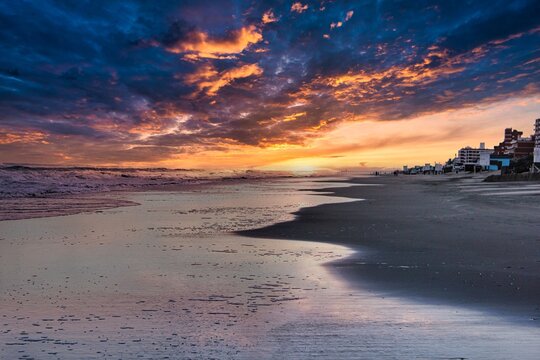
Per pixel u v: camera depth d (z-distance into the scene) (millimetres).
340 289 6176
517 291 5883
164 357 3865
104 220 15062
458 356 3826
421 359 3773
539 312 5008
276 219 15227
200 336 4375
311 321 4812
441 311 5102
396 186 48094
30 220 15031
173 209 19391
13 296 5828
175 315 5051
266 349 4035
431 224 13258
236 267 7664
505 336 4277
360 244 9930
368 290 6094
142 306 5410
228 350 4016
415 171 192500
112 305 5445
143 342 4219
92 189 35906
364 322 4754
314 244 10023
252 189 40469
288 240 10641
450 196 27719
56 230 12539
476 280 6496
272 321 4824
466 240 10188
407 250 9086
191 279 6801
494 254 8484
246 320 4867
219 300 5672
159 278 6863
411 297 5707
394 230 12062
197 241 10547
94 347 4098
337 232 11867
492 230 11781
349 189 40438
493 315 4926
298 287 6309
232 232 12062
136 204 22281
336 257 8484
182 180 63531
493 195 26031
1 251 9219
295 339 4277
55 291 6098
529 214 15664
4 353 3949
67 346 4125
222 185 50719
